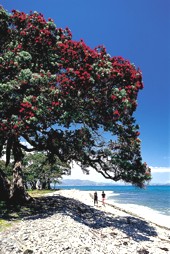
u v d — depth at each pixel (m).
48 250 14.70
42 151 30.33
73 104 23.59
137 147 25.86
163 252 19.77
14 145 31.09
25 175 83.12
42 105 21.95
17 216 23.69
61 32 26.75
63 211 26.94
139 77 25.20
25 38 25.48
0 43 25.48
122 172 25.30
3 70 23.11
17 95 22.56
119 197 101.00
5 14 24.95
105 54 25.69
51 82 23.16
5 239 16.14
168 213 48.97
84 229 20.73
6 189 29.78
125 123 25.78
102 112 24.55
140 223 32.22
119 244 19.66
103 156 26.05
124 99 23.52
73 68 24.19
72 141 25.47
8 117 23.27
